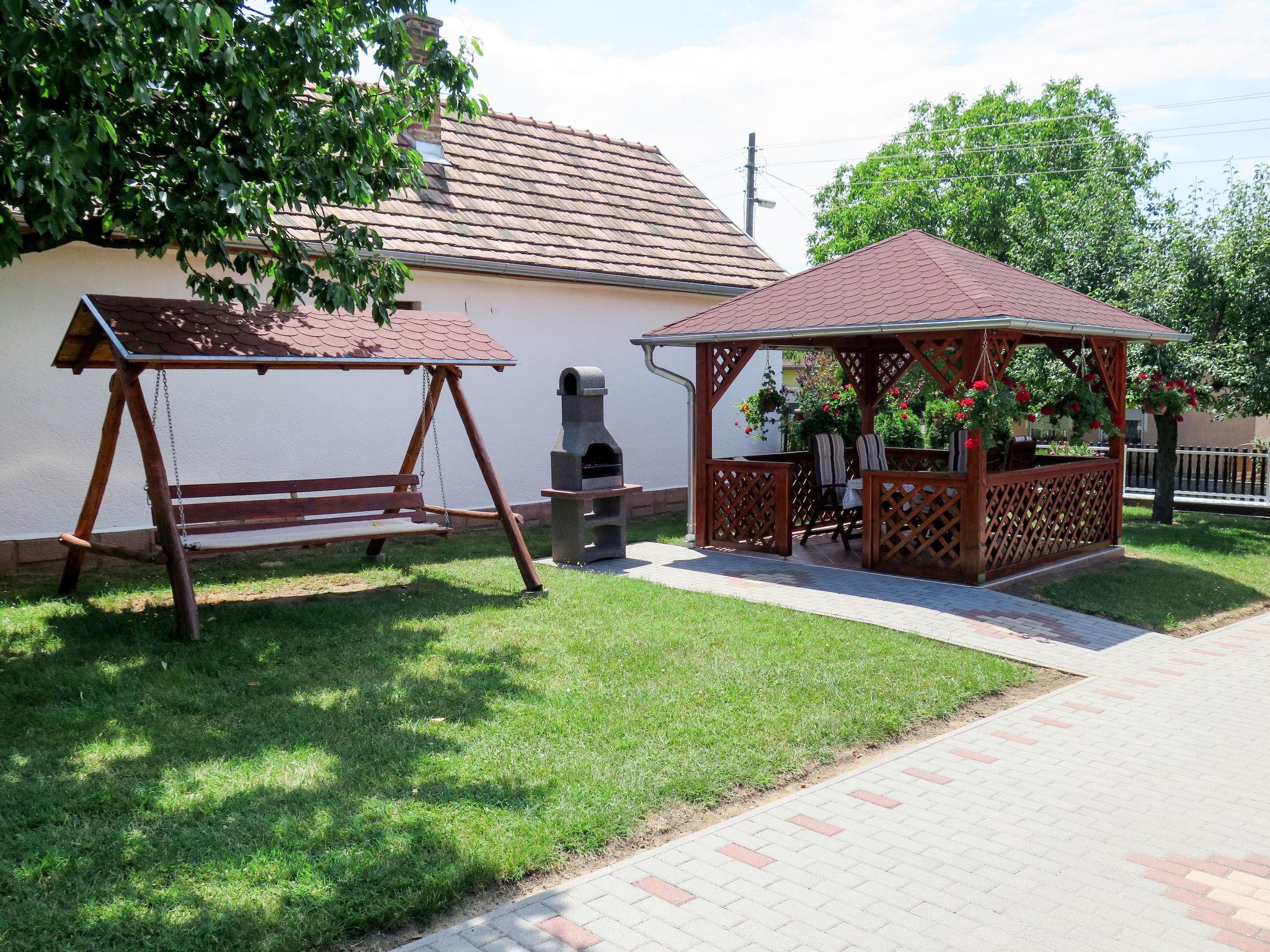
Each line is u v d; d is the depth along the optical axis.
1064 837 4.19
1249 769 5.05
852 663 6.60
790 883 3.70
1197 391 14.07
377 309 7.55
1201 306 14.28
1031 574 9.90
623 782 4.50
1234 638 8.16
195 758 4.69
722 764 4.80
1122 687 6.52
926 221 29.72
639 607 8.09
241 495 8.24
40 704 5.45
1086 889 3.72
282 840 3.81
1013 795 4.64
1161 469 14.86
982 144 32.19
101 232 6.86
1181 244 14.22
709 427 11.62
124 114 6.02
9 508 9.27
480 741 4.98
